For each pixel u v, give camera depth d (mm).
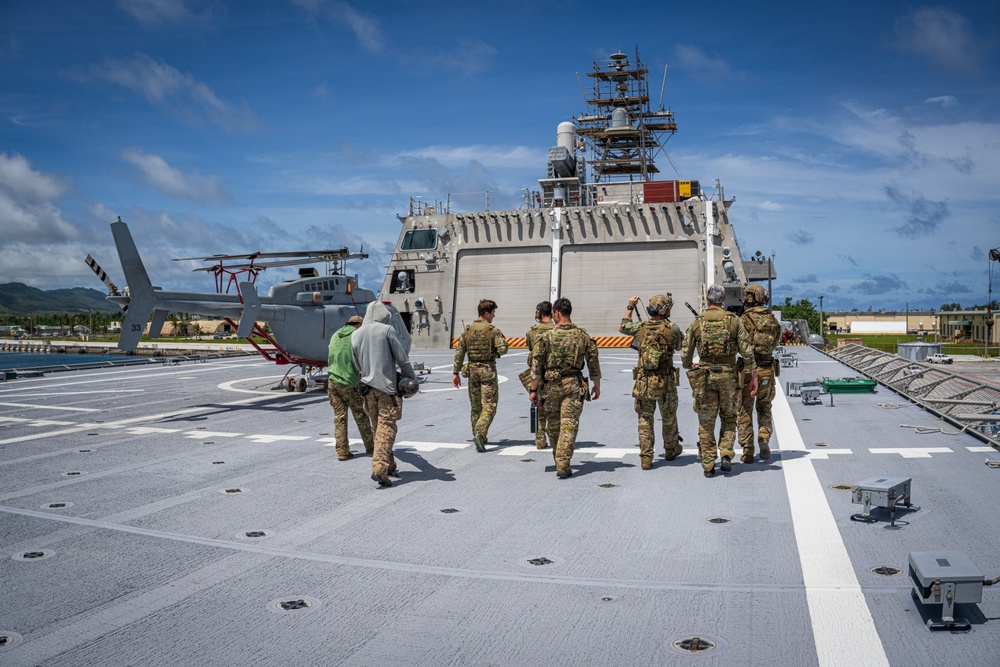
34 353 117375
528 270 36750
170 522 7062
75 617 4828
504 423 13172
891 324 166125
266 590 5273
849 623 4527
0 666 4141
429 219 38281
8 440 11883
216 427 13102
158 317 17078
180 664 4156
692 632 4457
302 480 8828
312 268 21250
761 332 9320
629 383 19438
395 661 4156
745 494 7734
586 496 7840
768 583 5215
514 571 5590
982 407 12656
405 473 9133
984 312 87375
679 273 34812
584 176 41469
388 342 8555
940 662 4020
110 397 17984
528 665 4082
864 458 9352
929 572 4410
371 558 5949
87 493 8258
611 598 5016
